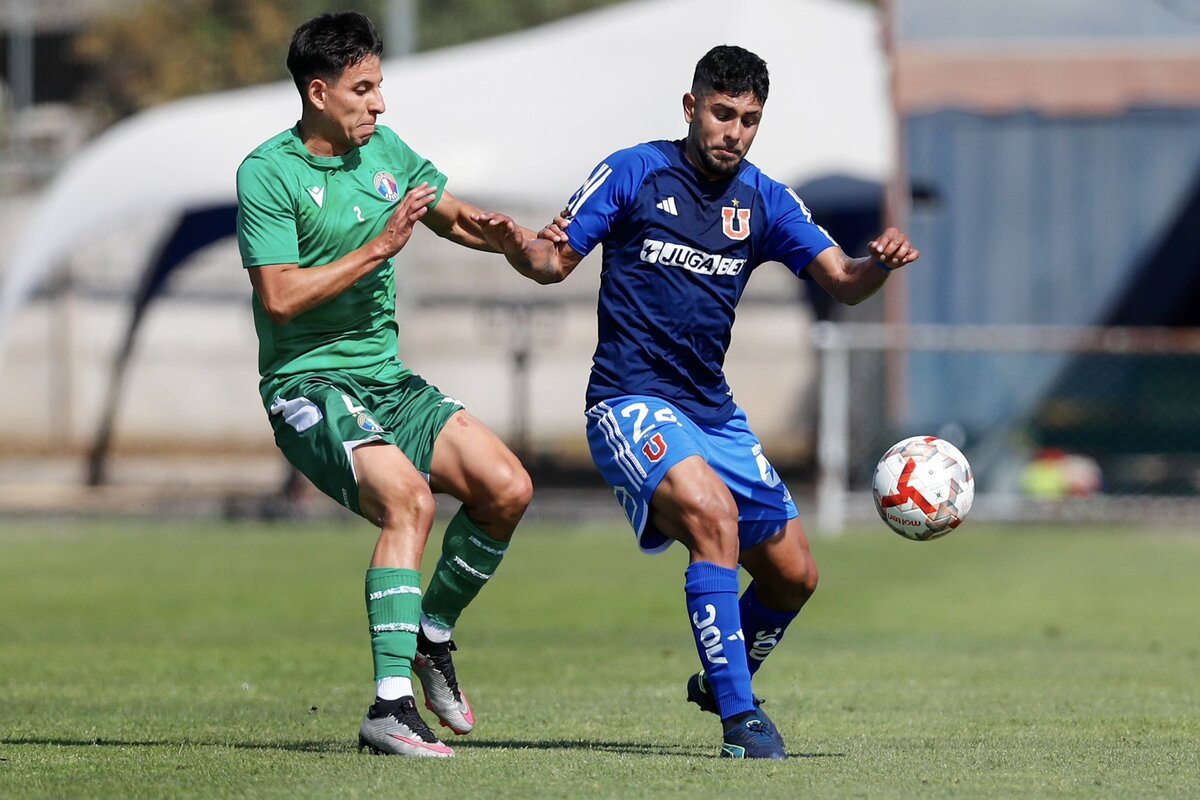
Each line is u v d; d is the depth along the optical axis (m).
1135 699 26.30
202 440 95.69
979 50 68.62
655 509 19.62
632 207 20.14
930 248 68.81
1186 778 17.78
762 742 18.98
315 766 18.03
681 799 15.97
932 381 67.38
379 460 19.08
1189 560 54.31
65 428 94.19
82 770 17.86
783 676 29.53
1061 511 65.50
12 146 94.12
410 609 18.94
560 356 97.88
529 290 97.88
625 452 19.75
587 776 17.36
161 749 19.70
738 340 97.19
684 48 72.88
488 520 19.84
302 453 19.61
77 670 30.33
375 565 18.95
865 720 23.55
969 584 47.69
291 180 19.61
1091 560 54.28
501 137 70.25
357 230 20.05
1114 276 68.62
